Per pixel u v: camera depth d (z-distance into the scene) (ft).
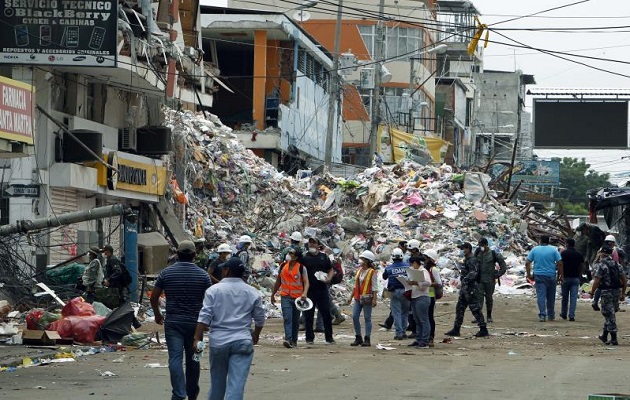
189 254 49.80
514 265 157.38
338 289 130.21
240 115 224.12
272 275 130.00
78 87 115.44
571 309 107.55
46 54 103.55
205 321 42.96
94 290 93.09
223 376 43.14
